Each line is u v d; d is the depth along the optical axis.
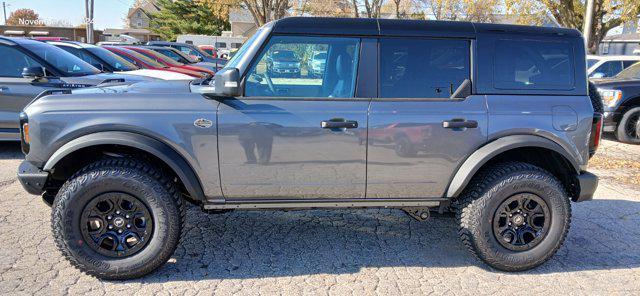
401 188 3.87
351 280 3.86
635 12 20.95
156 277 3.80
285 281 3.82
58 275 3.77
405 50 3.82
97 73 8.28
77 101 3.59
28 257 4.05
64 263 3.97
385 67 3.80
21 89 7.27
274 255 4.28
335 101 3.73
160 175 3.65
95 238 3.62
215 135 3.62
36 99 3.75
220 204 3.78
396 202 3.93
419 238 4.73
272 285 3.75
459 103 3.82
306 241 4.59
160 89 3.95
